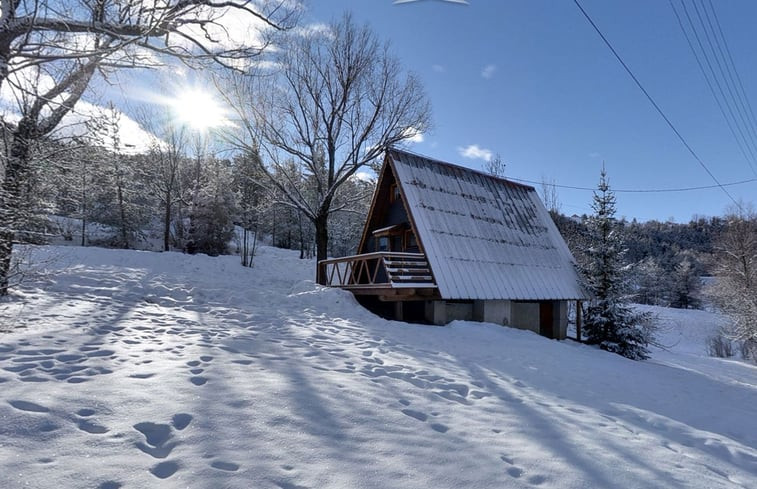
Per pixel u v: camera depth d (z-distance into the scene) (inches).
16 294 341.4
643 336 561.9
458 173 642.2
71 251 781.9
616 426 193.8
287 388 183.3
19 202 324.2
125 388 163.3
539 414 196.5
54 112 344.5
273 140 791.1
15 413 130.1
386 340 344.5
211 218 1238.3
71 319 289.0
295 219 1688.0
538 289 569.9
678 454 166.7
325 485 110.6
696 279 2239.2
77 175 416.5
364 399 183.6
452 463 132.4
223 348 249.0
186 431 133.6
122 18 252.8
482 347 367.9
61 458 110.8
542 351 395.9
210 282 585.9
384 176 615.8
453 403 199.0
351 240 1627.7
